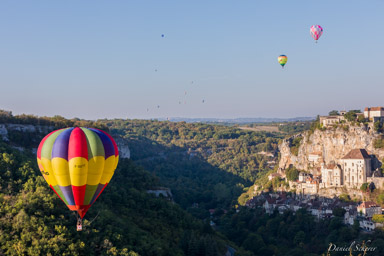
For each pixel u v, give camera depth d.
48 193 153.12
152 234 172.88
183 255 166.12
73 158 113.19
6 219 137.62
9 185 158.12
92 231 145.00
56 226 138.25
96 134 118.88
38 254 126.06
